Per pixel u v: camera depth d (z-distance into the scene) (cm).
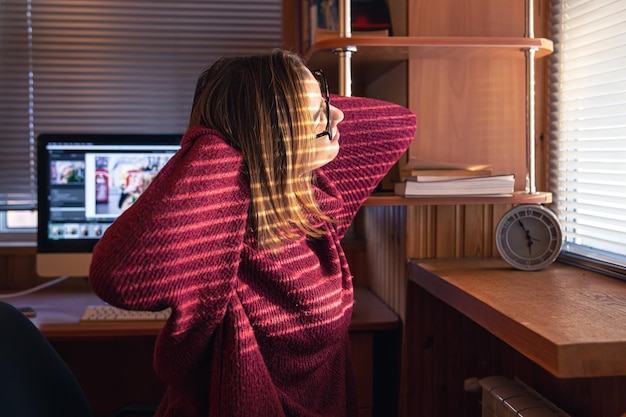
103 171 213
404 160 185
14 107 246
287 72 120
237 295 115
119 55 248
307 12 228
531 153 171
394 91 194
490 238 190
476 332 189
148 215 103
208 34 251
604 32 164
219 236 110
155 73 250
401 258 192
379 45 163
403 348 188
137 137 213
